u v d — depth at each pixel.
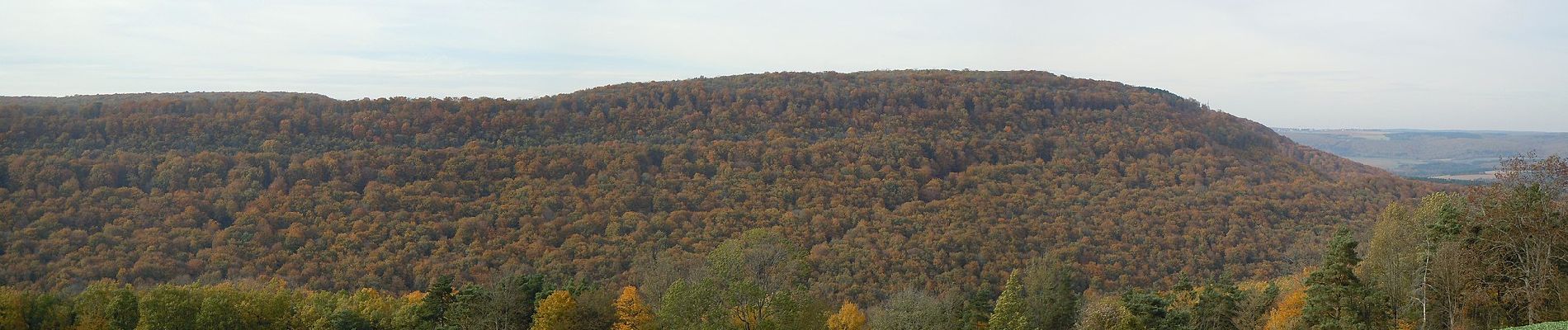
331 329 37.78
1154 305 36.25
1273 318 37.78
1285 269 66.81
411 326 37.62
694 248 66.69
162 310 35.75
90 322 36.16
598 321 37.03
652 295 44.47
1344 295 31.22
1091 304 47.09
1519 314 28.80
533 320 37.41
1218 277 66.25
